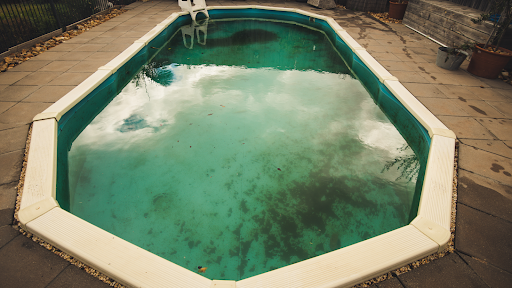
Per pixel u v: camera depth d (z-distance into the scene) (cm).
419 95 430
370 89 536
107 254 195
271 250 244
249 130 407
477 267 198
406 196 300
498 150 315
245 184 314
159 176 321
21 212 223
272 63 659
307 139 390
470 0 637
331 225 269
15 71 476
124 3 1024
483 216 236
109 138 381
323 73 613
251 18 1053
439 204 242
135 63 596
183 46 751
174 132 399
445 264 200
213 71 607
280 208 286
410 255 198
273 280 184
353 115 450
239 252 242
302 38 845
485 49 478
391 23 858
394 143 385
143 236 253
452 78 490
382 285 186
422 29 737
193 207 285
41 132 318
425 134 361
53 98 395
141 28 746
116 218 269
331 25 838
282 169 337
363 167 341
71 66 502
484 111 390
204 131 403
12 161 282
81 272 190
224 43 783
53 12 657
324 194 304
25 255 198
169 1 1117
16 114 357
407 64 547
